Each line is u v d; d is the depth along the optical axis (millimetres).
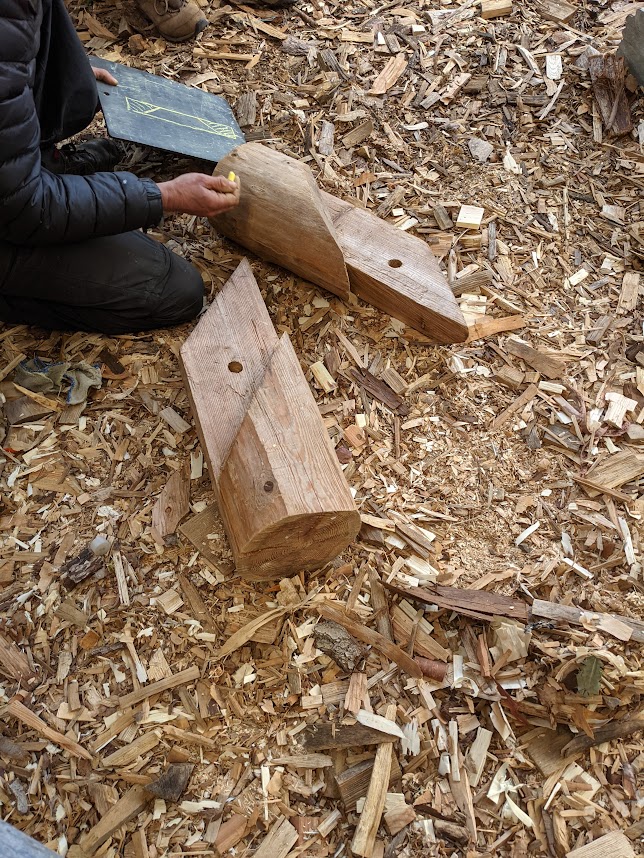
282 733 1100
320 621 1181
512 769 1093
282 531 1081
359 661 1147
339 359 1470
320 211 1453
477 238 1639
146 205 1278
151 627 1168
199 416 1250
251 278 1433
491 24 2031
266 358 1303
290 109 1844
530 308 1573
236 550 1132
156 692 1116
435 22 2027
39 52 1257
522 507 1312
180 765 1066
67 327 1466
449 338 1483
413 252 1518
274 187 1467
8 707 1098
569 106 1893
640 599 1219
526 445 1390
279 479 1078
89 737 1086
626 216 1727
